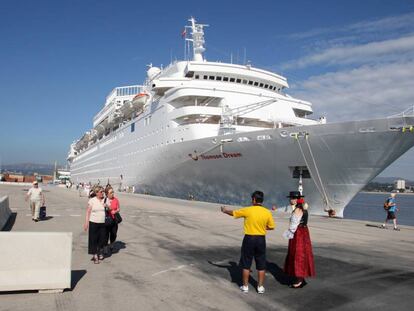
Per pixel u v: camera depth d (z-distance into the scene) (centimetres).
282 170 2088
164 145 2839
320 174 1969
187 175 2734
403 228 1554
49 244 610
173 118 2812
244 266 627
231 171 2334
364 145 1791
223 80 3012
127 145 4188
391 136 1717
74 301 562
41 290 600
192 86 2731
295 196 674
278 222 1631
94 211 828
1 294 587
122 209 2114
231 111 2512
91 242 827
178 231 1336
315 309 548
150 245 1051
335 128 1825
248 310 539
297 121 2714
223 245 1063
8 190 4744
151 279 696
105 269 769
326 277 727
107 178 5188
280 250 1005
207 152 2394
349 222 1723
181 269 776
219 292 622
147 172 3403
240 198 2442
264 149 2080
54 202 2678
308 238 659
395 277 730
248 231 626
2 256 589
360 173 1870
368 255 946
